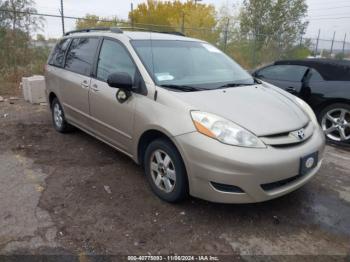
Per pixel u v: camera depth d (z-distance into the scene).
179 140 2.92
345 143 5.25
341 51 23.58
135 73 3.56
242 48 19.31
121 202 3.32
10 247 2.60
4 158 4.36
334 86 5.31
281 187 2.95
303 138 3.05
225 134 2.77
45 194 3.43
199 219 3.06
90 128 4.47
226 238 2.82
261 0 26.91
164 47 3.97
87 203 3.28
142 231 2.86
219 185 2.80
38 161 4.28
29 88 7.43
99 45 4.30
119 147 3.93
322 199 3.53
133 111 3.46
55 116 5.54
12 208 3.15
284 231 2.94
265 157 2.73
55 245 2.64
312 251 2.69
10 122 6.05
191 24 25.45
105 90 3.92
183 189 3.09
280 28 27.36
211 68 4.05
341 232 2.95
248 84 3.93
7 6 10.47
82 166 4.15
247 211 3.22
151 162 3.42
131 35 4.00
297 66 5.97
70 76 4.75
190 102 3.05
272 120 3.01
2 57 10.27
